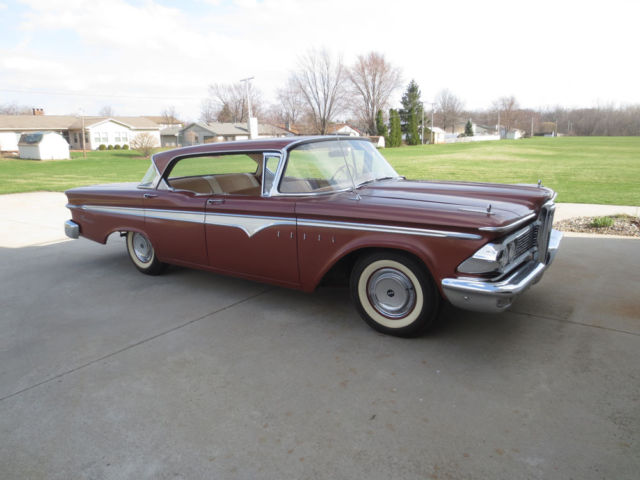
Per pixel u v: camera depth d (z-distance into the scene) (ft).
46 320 13.16
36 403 8.99
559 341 10.68
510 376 9.28
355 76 251.80
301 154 12.44
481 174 65.98
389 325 11.15
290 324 12.24
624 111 408.26
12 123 195.11
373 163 14.26
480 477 6.64
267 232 12.37
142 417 8.41
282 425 8.02
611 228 22.13
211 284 15.80
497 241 9.41
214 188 15.40
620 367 9.46
